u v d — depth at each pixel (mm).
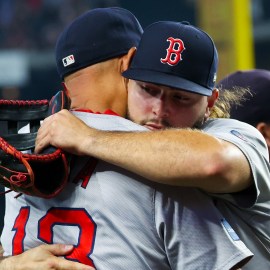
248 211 8164
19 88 39625
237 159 7629
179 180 7582
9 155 7680
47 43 42000
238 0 29531
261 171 7898
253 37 39500
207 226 7855
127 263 7883
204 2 30016
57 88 40250
